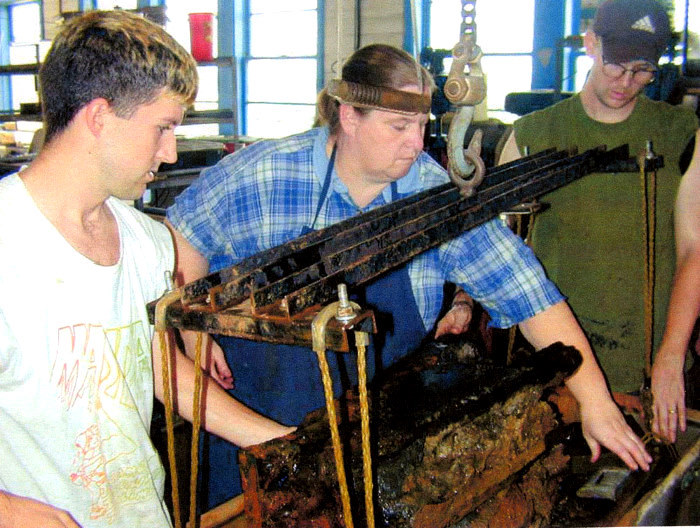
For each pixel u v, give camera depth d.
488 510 1.08
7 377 0.98
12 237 0.97
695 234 1.78
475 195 1.12
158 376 1.28
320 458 0.98
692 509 1.33
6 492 0.94
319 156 1.52
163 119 1.02
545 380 1.21
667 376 1.63
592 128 1.91
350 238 1.01
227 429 1.30
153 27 1.01
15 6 8.37
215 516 1.22
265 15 6.37
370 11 5.41
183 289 0.86
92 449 1.07
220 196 1.56
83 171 1.02
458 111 1.01
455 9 4.97
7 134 5.37
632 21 1.72
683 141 1.88
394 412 1.09
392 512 0.95
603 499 1.23
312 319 0.75
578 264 1.99
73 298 1.02
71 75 0.96
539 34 4.50
